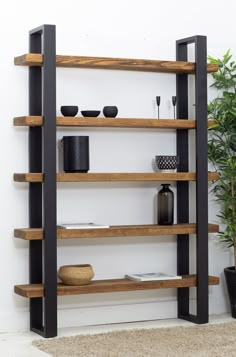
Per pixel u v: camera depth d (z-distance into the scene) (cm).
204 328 609
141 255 645
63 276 598
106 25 636
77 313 623
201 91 627
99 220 633
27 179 579
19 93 608
